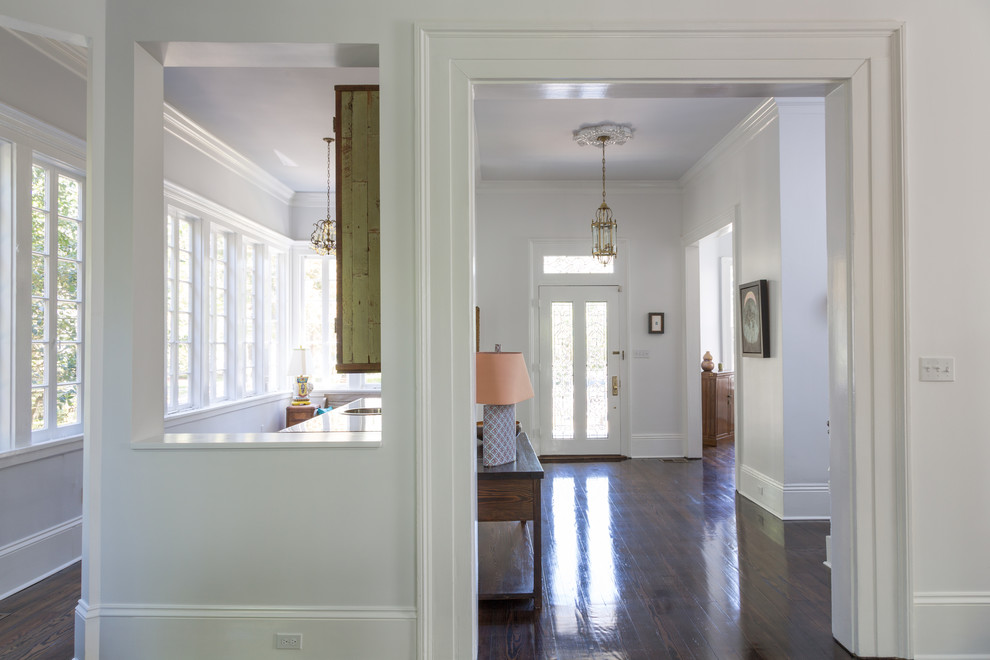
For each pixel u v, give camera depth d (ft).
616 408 23.61
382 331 8.43
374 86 9.44
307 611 8.36
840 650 8.63
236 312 20.36
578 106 15.57
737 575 11.39
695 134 17.79
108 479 8.45
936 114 8.69
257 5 8.48
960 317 8.67
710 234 20.47
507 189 23.27
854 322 8.59
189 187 17.15
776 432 15.44
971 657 8.47
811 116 15.08
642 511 15.81
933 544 8.61
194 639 8.34
